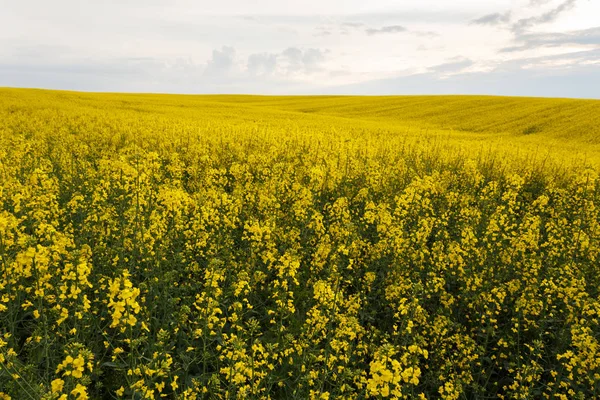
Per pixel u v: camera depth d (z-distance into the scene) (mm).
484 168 19703
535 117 50000
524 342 7113
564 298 6816
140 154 9172
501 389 6395
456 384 5535
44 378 4645
